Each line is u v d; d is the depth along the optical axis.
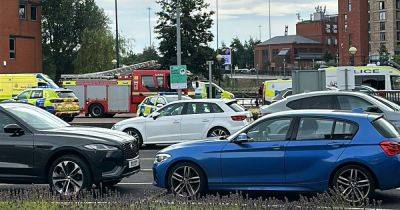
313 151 9.18
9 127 10.34
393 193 10.16
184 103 18.50
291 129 9.45
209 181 9.70
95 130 10.83
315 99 15.39
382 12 115.69
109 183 11.13
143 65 47.72
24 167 10.27
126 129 18.78
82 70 69.75
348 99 15.11
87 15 76.56
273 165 9.35
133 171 10.61
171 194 9.36
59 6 75.25
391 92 26.44
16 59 59.69
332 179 9.09
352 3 109.62
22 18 61.12
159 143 18.62
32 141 10.27
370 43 117.56
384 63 52.25
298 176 9.24
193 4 52.94
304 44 149.25
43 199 8.33
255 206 7.41
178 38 26.06
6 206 7.90
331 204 7.51
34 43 62.25
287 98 15.70
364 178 8.95
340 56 112.88
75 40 76.06
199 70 53.94
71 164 10.09
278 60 148.12
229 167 9.59
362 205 8.61
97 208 7.71
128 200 8.12
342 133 9.19
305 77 24.42
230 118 17.86
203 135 17.98
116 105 37.38
